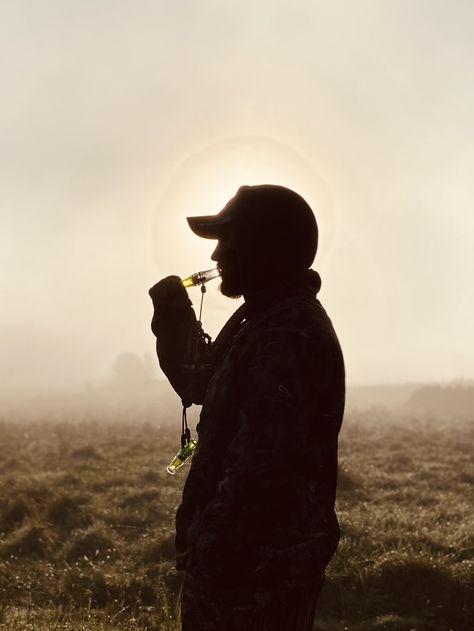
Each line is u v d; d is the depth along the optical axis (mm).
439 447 22391
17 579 7035
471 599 6234
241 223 2008
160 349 2303
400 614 6215
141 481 12227
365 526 8516
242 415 1788
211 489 1894
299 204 2016
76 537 8453
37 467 15945
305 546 1803
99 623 5371
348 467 13859
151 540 8016
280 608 1790
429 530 8625
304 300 1945
